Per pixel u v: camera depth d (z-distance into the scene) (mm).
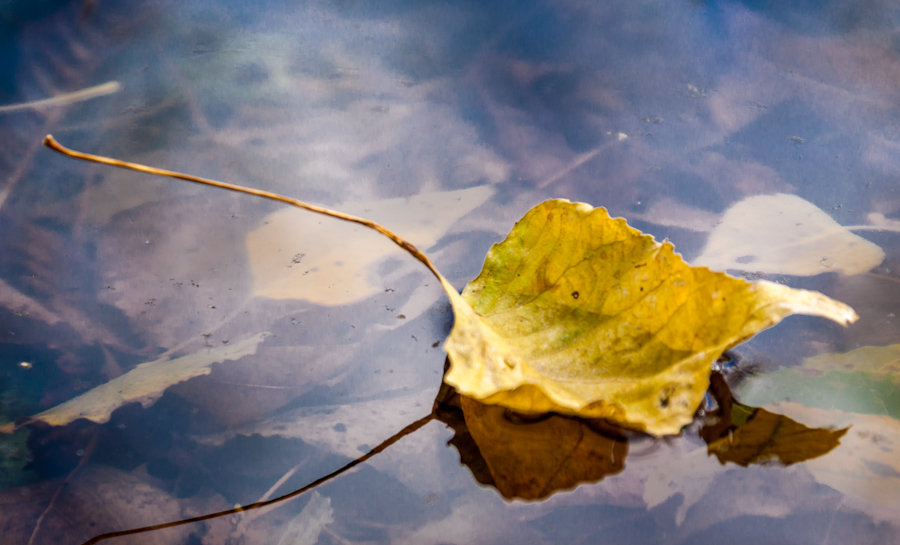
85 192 485
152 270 460
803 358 431
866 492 409
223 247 466
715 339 417
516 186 478
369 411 427
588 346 427
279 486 416
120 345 443
